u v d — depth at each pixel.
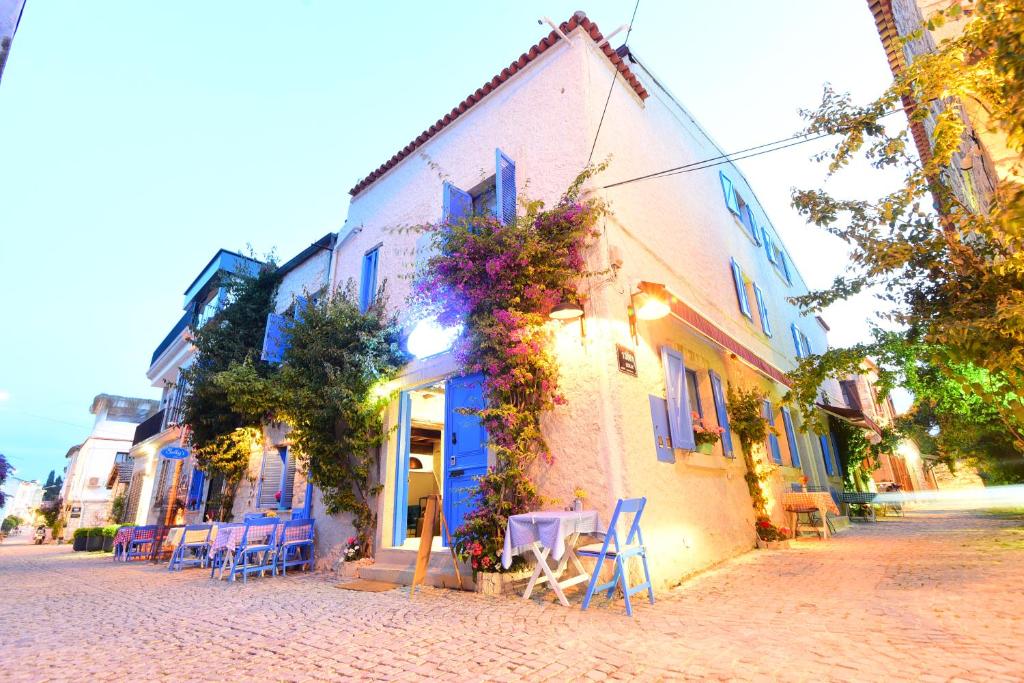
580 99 6.98
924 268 5.16
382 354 8.31
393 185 10.09
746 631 3.52
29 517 65.06
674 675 2.74
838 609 4.00
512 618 4.16
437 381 7.54
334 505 8.02
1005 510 12.99
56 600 6.18
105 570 9.90
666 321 7.46
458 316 6.43
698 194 10.35
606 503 5.28
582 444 5.64
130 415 33.78
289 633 4.05
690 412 7.09
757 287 12.23
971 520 11.26
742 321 10.67
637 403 6.03
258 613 4.89
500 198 7.28
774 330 13.12
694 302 8.59
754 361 8.63
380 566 7.12
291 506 9.92
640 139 8.26
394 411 8.20
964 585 4.45
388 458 7.93
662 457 6.15
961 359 4.89
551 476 5.78
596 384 5.71
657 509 5.79
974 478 25.53
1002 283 4.62
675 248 8.48
